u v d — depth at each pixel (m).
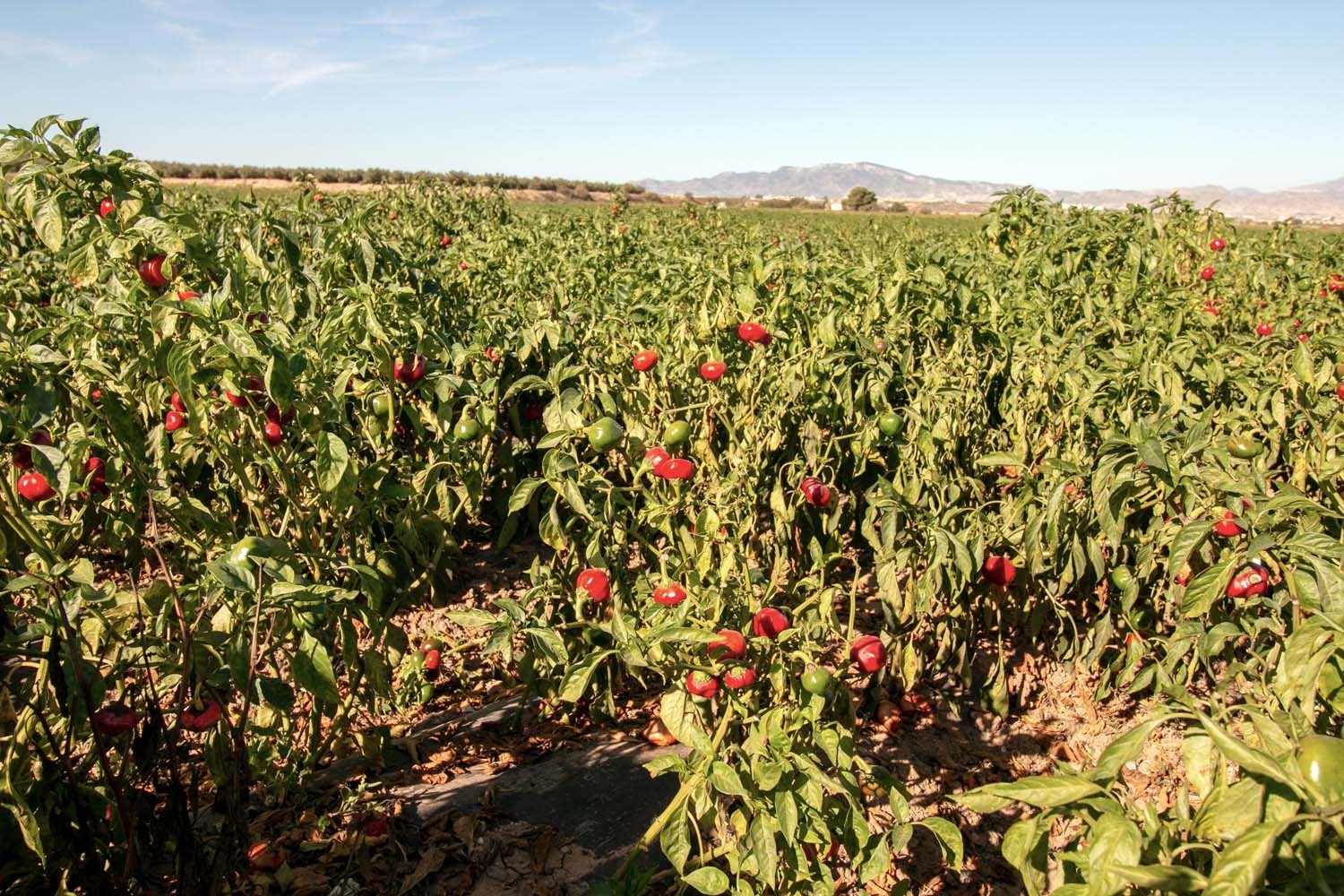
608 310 7.37
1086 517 4.41
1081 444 5.30
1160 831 1.96
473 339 6.45
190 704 2.93
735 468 5.05
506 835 3.69
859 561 6.33
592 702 4.40
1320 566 2.44
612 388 5.52
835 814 3.02
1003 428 6.01
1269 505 2.85
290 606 2.85
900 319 7.04
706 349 6.12
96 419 4.04
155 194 4.37
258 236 5.07
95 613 2.88
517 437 6.64
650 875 2.97
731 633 3.14
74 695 2.54
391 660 4.90
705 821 3.20
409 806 3.83
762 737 2.95
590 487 4.16
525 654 4.22
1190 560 4.21
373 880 3.40
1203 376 6.05
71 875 2.67
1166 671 4.12
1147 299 9.20
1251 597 3.60
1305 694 1.99
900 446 5.18
